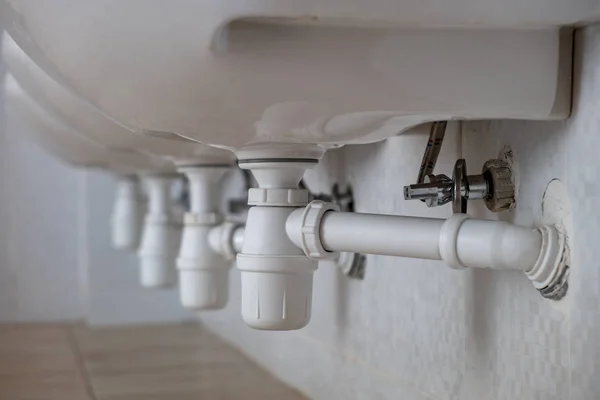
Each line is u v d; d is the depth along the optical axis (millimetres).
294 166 799
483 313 845
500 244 654
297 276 827
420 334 991
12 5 632
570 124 678
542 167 723
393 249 705
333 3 551
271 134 685
